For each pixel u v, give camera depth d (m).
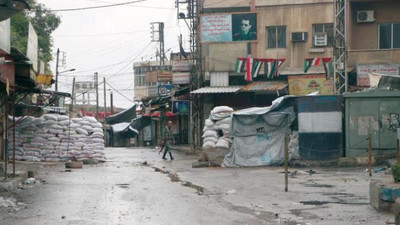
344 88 25.47
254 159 21.78
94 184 15.75
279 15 33.34
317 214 10.18
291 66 33.12
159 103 50.34
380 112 21.19
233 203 11.74
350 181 15.80
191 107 36.41
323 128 21.53
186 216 10.06
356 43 32.16
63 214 10.28
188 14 36.16
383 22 31.84
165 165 24.06
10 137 24.72
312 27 33.09
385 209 10.21
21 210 10.76
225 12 34.47
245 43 33.66
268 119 21.70
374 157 21.00
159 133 57.25
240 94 34.84
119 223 9.35
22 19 33.25
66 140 25.36
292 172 19.05
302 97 21.67
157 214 10.30
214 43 33.81
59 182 16.28
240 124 21.95
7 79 14.71
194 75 36.06
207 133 22.73
